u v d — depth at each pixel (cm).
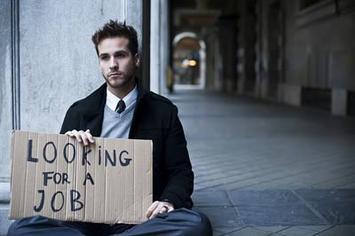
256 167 664
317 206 465
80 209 249
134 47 269
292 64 2014
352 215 436
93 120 274
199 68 5691
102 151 253
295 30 1966
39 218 240
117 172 252
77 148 251
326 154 771
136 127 272
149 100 280
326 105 1636
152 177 256
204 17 3978
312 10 1725
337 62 1516
